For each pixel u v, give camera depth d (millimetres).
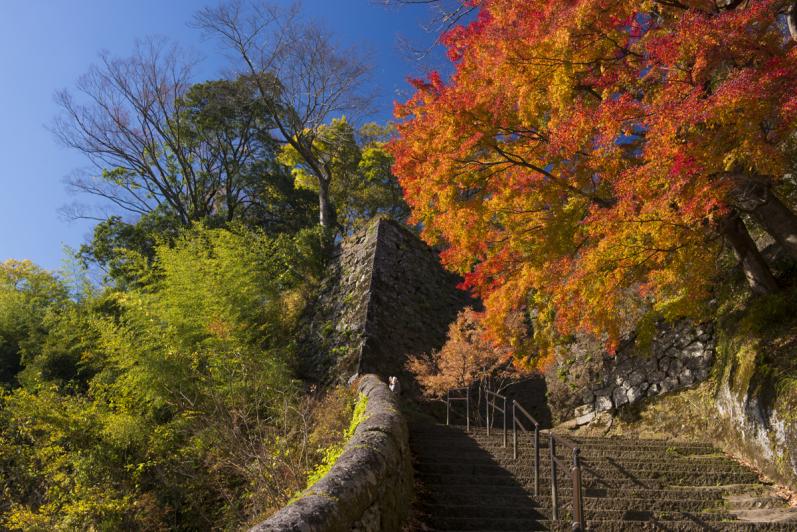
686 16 7371
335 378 16391
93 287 23172
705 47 7051
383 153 33344
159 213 27453
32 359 19953
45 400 12914
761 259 11016
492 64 8680
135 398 14180
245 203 32719
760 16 6988
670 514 7434
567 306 9617
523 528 6777
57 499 12039
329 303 19062
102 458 12320
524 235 9711
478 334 15258
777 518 7219
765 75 6641
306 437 9992
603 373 14453
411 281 19422
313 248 21516
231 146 31797
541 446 10508
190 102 30328
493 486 8094
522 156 9375
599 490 8133
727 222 9383
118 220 26203
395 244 19875
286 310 19688
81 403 13789
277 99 29078
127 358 14086
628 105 7410
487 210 9430
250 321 17344
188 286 16219
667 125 7098
